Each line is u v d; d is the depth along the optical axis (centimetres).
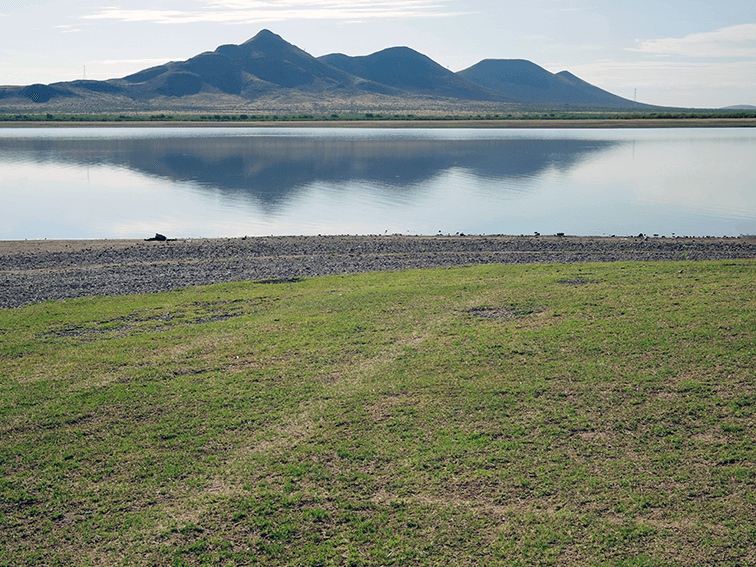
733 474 1093
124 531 1012
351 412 1380
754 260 2761
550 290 2294
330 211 5028
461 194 5925
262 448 1248
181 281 2669
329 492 1098
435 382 1509
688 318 1820
